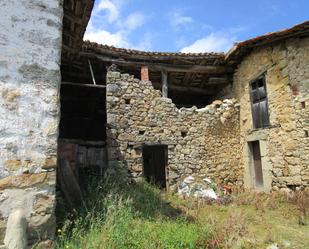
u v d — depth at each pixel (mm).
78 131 11422
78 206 4438
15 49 3172
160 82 10117
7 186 2906
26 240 2842
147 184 7250
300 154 6848
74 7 5738
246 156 8648
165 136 8031
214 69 9453
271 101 7781
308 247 3885
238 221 4676
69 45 7309
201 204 6230
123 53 8391
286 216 5461
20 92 3111
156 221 4250
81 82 9773
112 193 4805
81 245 3061
